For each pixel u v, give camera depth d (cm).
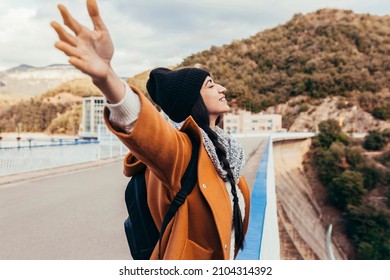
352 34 17575
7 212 748
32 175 1270
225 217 142
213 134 153
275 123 10031
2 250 513
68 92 19450
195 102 155
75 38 108
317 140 10031
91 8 111
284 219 4659
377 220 7269
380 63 15612
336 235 7244
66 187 1065
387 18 18712
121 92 118
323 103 14400
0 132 17212
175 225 135
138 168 156
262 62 17212
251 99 14775
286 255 3581
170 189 138
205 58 18175
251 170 1252
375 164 8981
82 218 701
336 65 16112
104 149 2100
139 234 154
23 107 18362
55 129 16575
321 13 19425
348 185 7981
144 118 121
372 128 13125
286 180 7450
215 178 145
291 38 18388
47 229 624
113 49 115
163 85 157
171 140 130
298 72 16288
